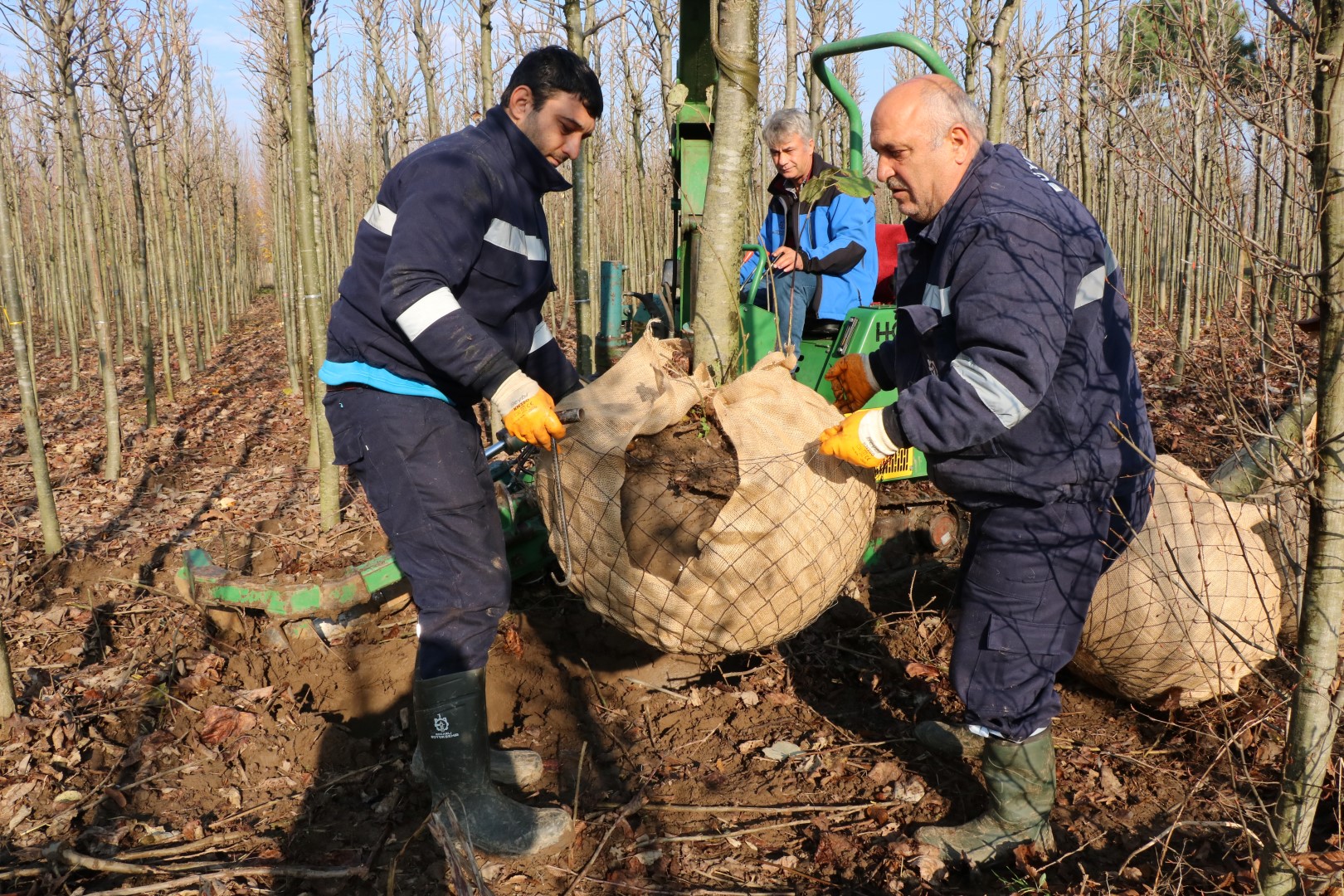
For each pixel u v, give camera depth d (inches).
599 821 110.6
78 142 285.9
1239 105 79.4
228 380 516.1
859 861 103.6
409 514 102.7
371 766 121.8
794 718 133.8
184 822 111.9
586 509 101.7
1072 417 92.6
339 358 103.6
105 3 316.5
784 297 156.2
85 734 130.6
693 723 132.6
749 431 100.2
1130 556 124.3
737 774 121.0
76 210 617.0
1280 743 117.6
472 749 103.5
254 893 99.3
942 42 335.3
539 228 106.8
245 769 122.4
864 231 159.2
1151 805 112.3
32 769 120.9
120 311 553.3
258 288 1454.2
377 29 501.4
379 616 159.3
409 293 91.7
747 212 119.3
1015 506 96.2
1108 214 391.9
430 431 101.7
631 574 100.9
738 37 113.3
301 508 243.8
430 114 405.1
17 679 146.6
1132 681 127.1
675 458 112.1
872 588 173.8
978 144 93.5
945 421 88.2
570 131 101.9
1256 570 123.3
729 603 99.6
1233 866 99.4
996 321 86.0
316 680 144.3
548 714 134.5
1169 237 482.3
